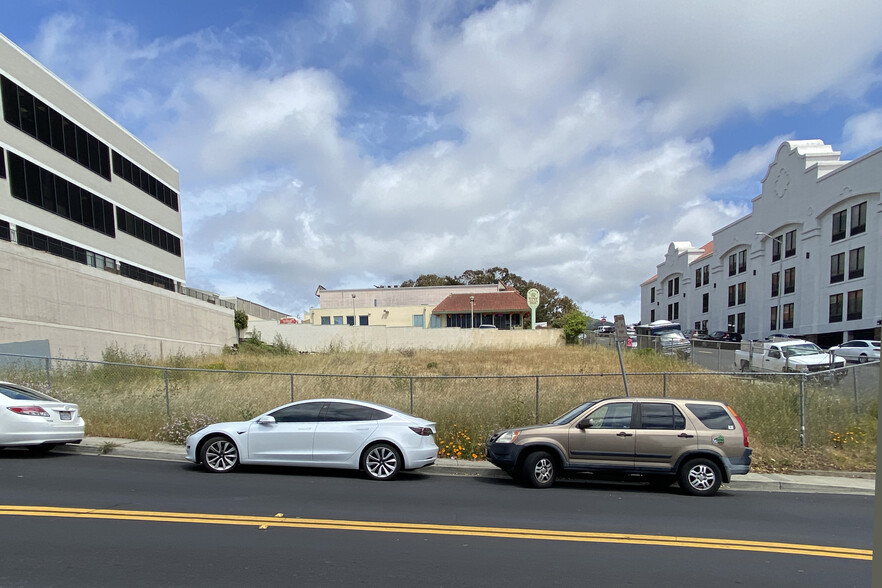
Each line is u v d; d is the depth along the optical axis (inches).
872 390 562.3
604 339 1962.4
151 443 478.9
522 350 1535.4
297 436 386.3
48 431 416.5
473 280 3634.4
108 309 1162.6
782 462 457.4
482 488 368.8
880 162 1429.6
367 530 251.9
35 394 440.8
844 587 200.8
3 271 856.3
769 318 1934.1
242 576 193.8
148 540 229.0
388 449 380.2
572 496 351.9
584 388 612.7
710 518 301.0
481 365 1119.6
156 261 1640.0
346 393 593.3
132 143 1508.4
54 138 1150.3
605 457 375.9
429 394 568.7
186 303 1556.3
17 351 859.4
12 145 1018.7
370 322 2498.8
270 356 1333.7
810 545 251.8
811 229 1701.5
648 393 583.5
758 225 2016.5
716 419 380.5
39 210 1090.7
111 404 532.4
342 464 382.6
